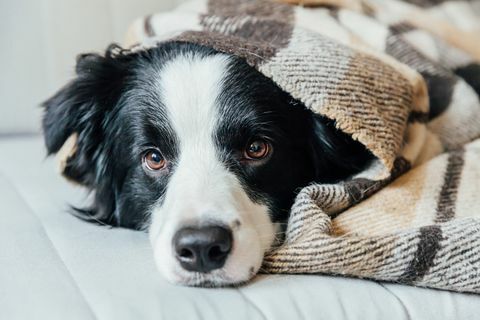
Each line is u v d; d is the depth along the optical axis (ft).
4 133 6.42
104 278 3.51
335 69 4.07
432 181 4.19
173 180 4.13
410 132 4.61
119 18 6.47
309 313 3.30
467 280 3.43
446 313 3.44
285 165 4.39
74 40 6.33
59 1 6.23
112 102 4.75
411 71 4.63
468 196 4.06
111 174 4.80
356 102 4.05
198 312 3.23
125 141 4.61
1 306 3.29
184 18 5.14
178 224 3.64
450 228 3.51
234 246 3.61
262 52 4.11
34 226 4.25
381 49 5.41
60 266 3.64
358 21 5.58
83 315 3.15
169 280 3.56
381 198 4.01
